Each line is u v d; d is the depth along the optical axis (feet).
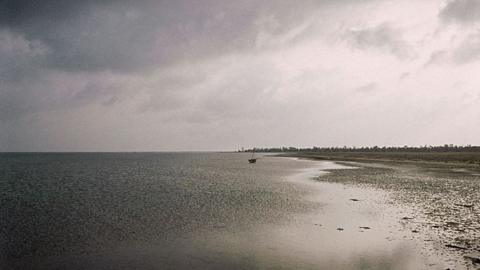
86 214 81.66
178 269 44.11
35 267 45.85
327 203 92.68
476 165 251.19
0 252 52.06
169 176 199.31
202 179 176.45
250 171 235.61
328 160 391.04
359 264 44.32
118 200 104.17
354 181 148.46
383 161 335.67
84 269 44.88
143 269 44.50
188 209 86.94
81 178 189.26
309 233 61.11
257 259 47.26
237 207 88.94
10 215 81.00
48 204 97.66
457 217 71.10
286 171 226.99
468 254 46.85
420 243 52.60
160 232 63.36
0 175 211.82
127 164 377.50
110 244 55.93
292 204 92.17
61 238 59.88
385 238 56.18
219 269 43.75
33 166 328.90
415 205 86.17
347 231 61.87
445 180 146.72
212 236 60.03
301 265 44.52
